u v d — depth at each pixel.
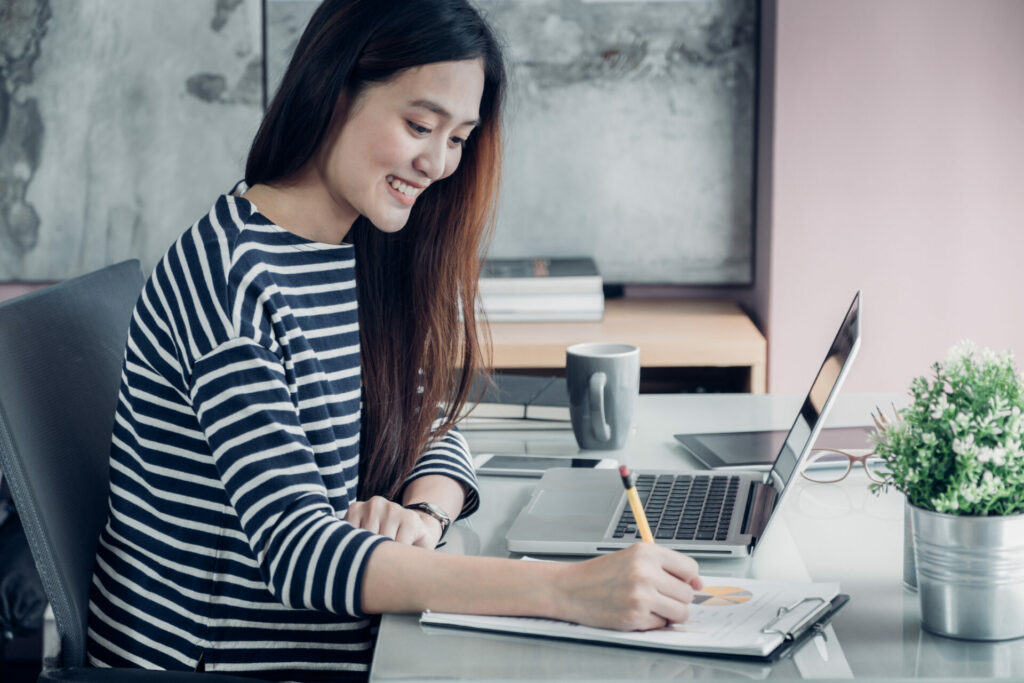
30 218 2.69
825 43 2.43
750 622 0.89
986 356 0.92
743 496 1.21
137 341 1.08
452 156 1.17
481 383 1.57
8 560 1.68
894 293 2.51
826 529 1.15
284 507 0.98
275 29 2.64
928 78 2.44
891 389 2.54
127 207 2.69
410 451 1.27
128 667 1.09
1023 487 0.87
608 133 2.71
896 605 0.96
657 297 2.81
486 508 1.25
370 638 1.11
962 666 0.84
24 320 1.15
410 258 1.29
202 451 1.06
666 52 2.68
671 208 2.74
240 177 2.68
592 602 0.89
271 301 1.05
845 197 2.48
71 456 1.15
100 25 2.63
